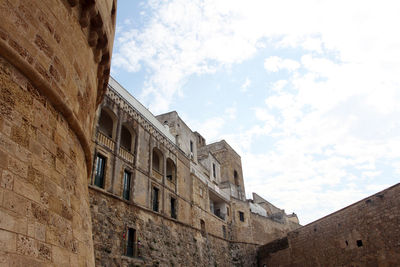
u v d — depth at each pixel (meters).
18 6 6.83
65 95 8.05
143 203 27.34
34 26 7.20
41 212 6.26
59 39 8.07
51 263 6.09
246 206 54.94
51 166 7.09
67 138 8.20
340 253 33.19
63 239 6.84
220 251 41.81
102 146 23.98
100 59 11.05
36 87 7.12
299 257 40.62
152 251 26.05
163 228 29.17
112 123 28.38
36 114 6.91
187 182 38.09
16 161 5.95
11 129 6.05
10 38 6.45
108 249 21.20
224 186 57.66
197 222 37.78
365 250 29.64
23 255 5.39
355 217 31.45
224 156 64.00
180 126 42.62
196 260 33.66
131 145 28.73
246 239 50.47
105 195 22.83
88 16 9.51
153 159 33.84
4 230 5.15
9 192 5.54
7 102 6.12
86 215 9.13
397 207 26.75
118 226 23.06
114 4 13.01
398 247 26.12
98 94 13.23
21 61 6.59
